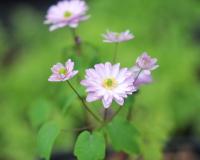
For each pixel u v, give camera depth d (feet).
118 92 0.83
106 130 0.95
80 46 1.09
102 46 1.57
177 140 1.38
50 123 0.95
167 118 1.41
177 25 1.73
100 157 0.88
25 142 1.58
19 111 1.68
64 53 1.08
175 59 1.65
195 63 1.69
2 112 1.68
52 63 1.67
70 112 1.48
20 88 1.70
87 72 0.86
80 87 0.97
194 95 1.63
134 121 1.13
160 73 1.62
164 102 1.53
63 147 1.47
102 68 0.86
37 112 1.10
